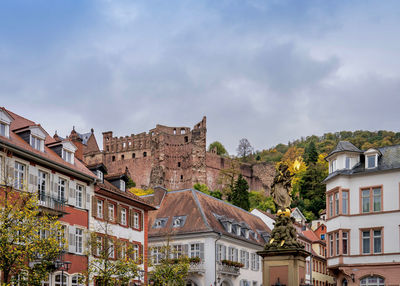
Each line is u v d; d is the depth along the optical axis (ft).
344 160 183.93
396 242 170.50
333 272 181.78
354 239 177.47
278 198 92.99
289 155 651.66
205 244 205.16
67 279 143.13
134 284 168.25
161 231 212.43
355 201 179.52
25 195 110.52
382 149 182.91
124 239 172.76
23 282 107.34
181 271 178.50
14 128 143.23
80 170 155.74
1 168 123.85
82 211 154.20
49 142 155.74
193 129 574.56
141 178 566.77
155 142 569.23
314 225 373.40
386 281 169.68
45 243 107.96
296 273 86.99
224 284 216.74
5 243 101.81
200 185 518.37
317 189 451.12
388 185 174.81
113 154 584.81
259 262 246.68
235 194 405.59
